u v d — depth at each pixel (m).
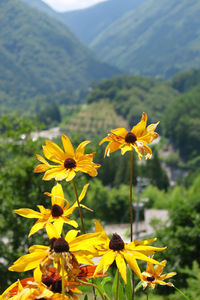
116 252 0.88
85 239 0.82
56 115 112.06
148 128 1.04
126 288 1.00
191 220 4.66
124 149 1.00
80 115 106.06
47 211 0.90
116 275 1.00
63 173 0.94
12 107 184.38
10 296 0.83
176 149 83.31
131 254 0.87
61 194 0.96
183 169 80.94
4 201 6.94
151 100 98.56
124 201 16.48
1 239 6.01
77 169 0.94
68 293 0.80
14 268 0.77
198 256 4.05
